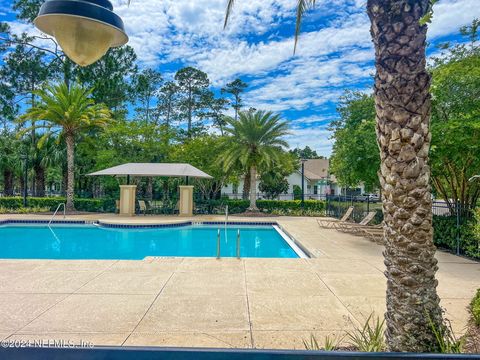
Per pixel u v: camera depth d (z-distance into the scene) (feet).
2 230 53.21
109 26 8.41
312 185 147.02
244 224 59.06
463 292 18.62
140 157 86.99
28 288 18.71
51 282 19.98
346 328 13.67
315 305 16.34
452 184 34.35
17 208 74.08
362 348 10.63
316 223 56.44
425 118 8.75
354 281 20.59
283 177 118.32
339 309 15.81
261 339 12.61
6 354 3.87
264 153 69.36
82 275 21.66
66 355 3.84
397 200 8.95
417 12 8.64
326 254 29.55
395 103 8.75
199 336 12.80
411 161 8.73
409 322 8.87
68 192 72.43
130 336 12.70
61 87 71.41
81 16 7.92
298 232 44.98
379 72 9.09
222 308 15.81
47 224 57.11
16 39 90.53
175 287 19.11
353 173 40.16
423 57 8.72
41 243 44.60
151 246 43.52
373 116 41.04
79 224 57.31
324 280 20.81
